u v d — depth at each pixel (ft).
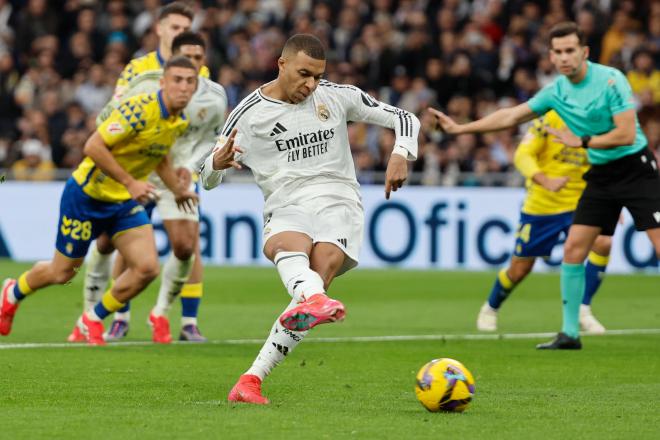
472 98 157.79
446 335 80.33
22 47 172.55
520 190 141.08
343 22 167.12
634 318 94.48
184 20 75.72
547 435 40.68
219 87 76.54
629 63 155.12
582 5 164.86
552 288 122.21
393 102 157.17
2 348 68.28
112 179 66.90
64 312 93.40
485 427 42.16
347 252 49.39
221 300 106.32
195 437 39.45
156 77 70.85
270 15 173.47
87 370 58.65
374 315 95.50
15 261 148.46
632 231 138.62
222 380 55.52
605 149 68.95
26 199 149.59
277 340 47.75
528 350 70.85
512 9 166.81
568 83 70.13
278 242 48.06
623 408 47.44
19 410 45.44
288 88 48.44
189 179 73.67
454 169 146.10
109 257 73.87
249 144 49.57
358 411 45.73
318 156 49.73
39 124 155.84
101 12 177.17
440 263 143.54
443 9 168.14
